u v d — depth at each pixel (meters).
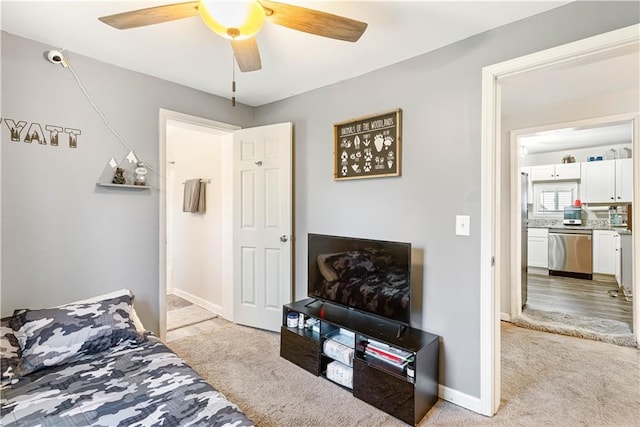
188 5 1.34
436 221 2.11
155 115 2.61
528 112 3.38
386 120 2.37
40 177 2.08
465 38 1.98
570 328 3.12
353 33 1.51
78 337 1.66
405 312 2.02
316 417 1.85
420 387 1.82
